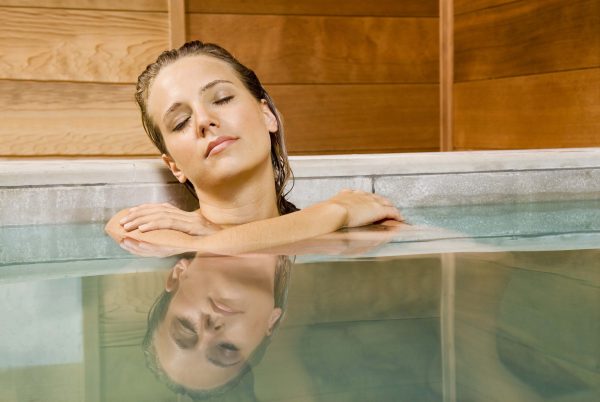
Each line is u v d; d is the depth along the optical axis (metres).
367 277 0.81
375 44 3.07
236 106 1.31
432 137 3.19
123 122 2.61
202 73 1.32
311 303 0.67
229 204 1.34
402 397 0.41
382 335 0.55
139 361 0.50
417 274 0.83
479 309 0.64
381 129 3.13
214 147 1.28
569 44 2.39
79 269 0.93
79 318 0.65
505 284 0.76
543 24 2.52
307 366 0.47
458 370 0.46
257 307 0.66
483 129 2.92
